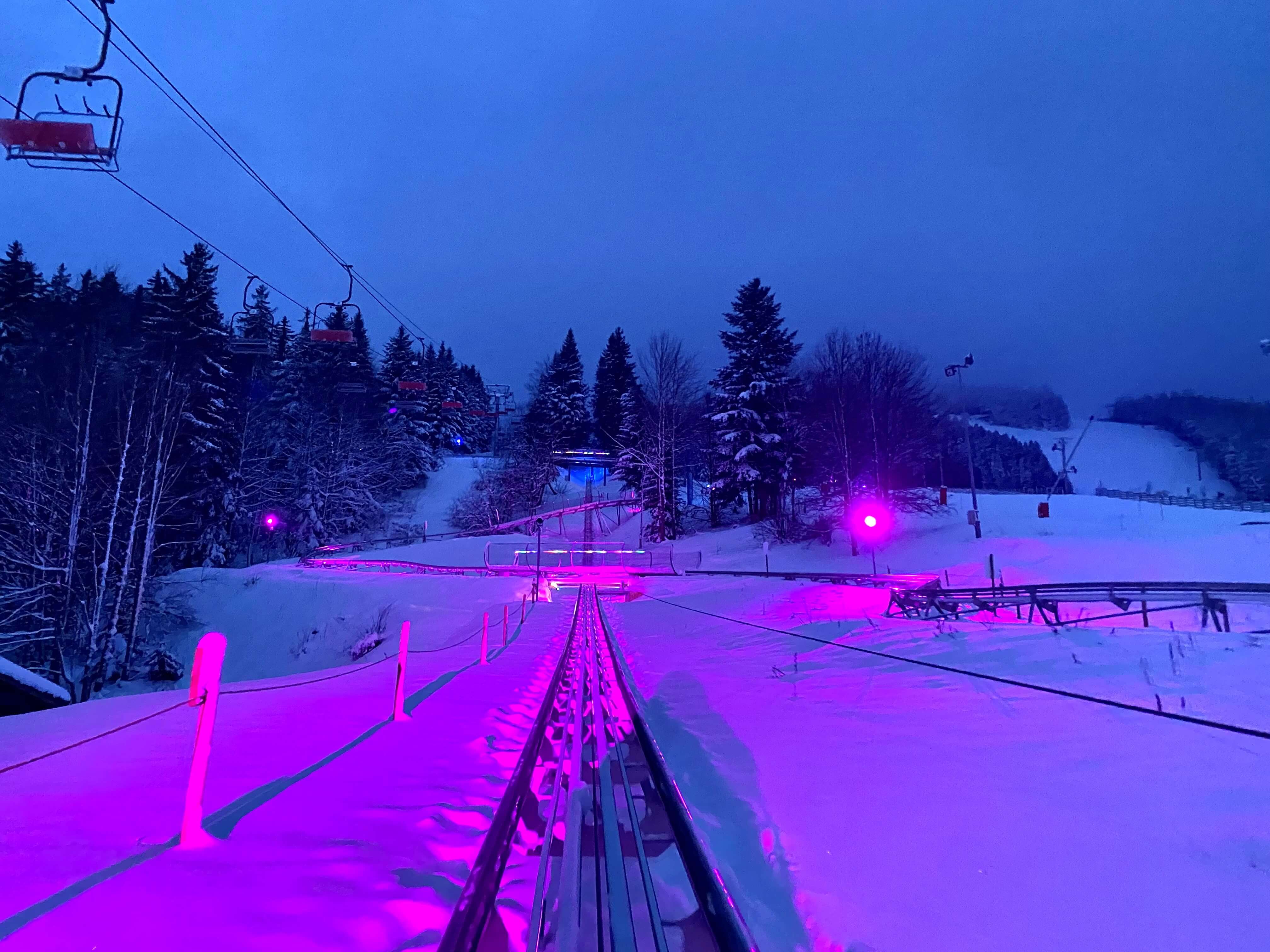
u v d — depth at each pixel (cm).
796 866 403
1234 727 580
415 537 6644
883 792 526
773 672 1169
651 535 6119
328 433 6338
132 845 421
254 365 5266
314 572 4319
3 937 301
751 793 542
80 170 915
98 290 5497
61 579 2736
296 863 394
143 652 2917
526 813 524
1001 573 2734
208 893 350
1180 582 1389
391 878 382
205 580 4031
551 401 9400
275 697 1041
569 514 7581
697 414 6806
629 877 405
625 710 935
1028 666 931
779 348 5634
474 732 783
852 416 4334
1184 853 393
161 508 3234
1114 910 341
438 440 9288
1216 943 309
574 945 314
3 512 2791
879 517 4166
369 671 1462
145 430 3112
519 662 1487
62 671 2675
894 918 340
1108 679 799
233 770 604
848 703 866
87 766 617
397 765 625
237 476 4828
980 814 470
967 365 3762
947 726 704
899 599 1873
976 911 346
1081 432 18350
